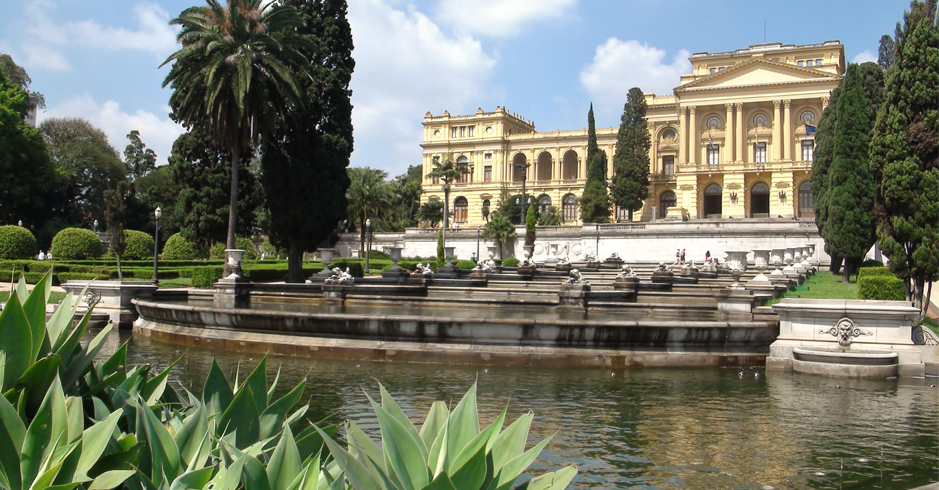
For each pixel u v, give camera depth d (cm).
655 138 9600
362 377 1365
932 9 1939
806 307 1526
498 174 10850
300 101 3291
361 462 348
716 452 888
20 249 4697
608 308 2198
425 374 1406
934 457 876
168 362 1530
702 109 8612
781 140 8212
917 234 1830
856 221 3347
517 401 1173
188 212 4412
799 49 8750
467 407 402
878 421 1061
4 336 412
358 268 4844
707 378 1413
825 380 1400
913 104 1891
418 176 13400
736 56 9025
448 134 11138
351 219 7231
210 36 3216
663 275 3166
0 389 385
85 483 370
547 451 881
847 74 3422
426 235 7531
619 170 8425
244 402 467
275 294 2627
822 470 820
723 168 8262
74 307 489
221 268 3638
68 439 376
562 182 10519
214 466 402
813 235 5741
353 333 1633
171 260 5053
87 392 472
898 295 1958
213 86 3186
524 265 3991
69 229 5019
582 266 4791
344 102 3772
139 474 380
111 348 1759
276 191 3525
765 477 793
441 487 322
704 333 1554
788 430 1003
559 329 1534
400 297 2455
